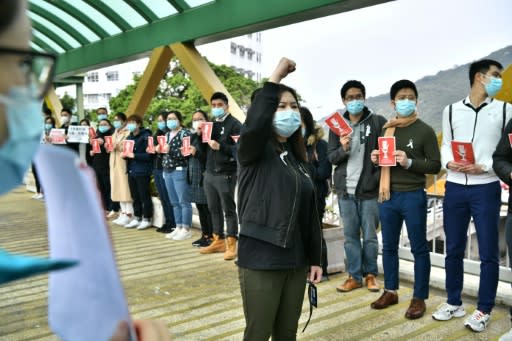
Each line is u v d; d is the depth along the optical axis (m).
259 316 2.16
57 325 0.56
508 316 3.52
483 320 3.26
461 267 3.49
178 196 6.34
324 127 4.44
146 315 3.69
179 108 21.75
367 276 4.27
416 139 3.55
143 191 7.05
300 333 3.29
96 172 8.16
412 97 3.60
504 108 3.22
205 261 5.29
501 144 3.04
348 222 4.19
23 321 3.30
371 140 3.98
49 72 0.56
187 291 4.27
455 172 3.36
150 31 7.65
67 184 0.56
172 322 3.54
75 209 0.56
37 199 9.85
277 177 2.14
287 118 2.20
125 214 7.50
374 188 4.03
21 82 0.54
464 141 3.31
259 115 2.07
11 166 0.53
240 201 2.24
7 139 0.51
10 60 0.52
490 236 3.22
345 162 4.16
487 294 3.27
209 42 7.11
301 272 2.25
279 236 2.10
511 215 3.06
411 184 3.55
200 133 5.57
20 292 3.95
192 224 7.20
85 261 0.55
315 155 4.35
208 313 3.72
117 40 8.48
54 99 11.76
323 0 5.06
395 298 3.80
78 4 8.07
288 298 2.26
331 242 4.69
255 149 2.11
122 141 7.22
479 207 3.24
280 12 5.49
